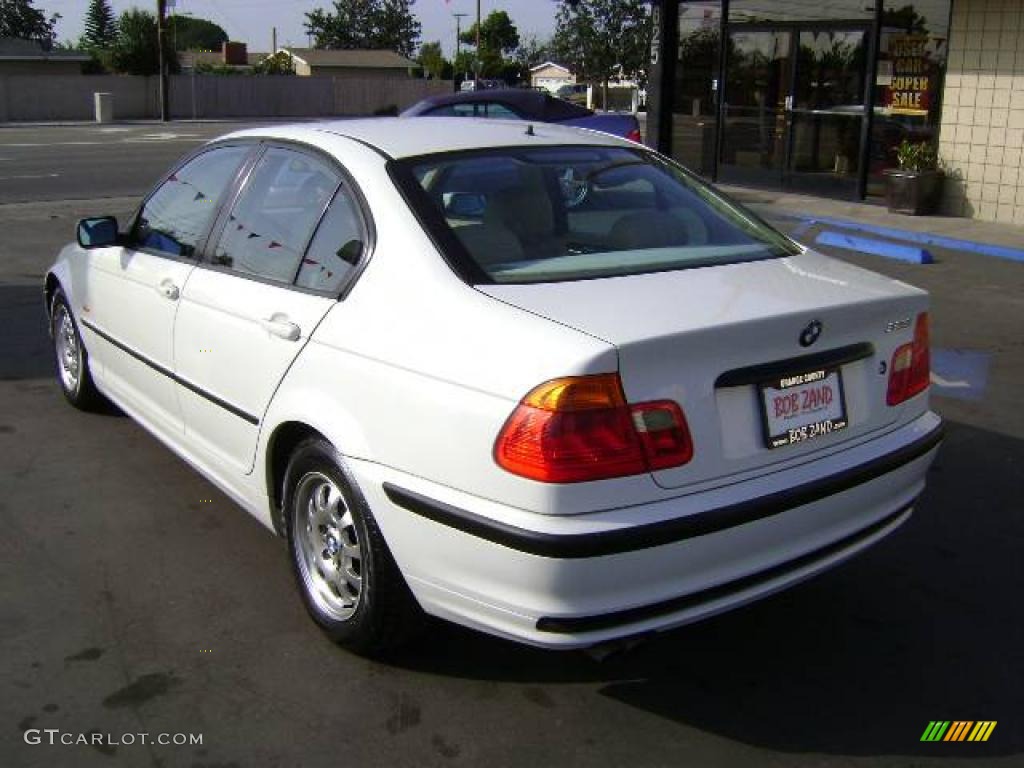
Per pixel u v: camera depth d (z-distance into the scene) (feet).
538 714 10.26
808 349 9.87
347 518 10.76
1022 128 38.88
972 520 14.75
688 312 9.46
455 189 11.20
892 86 43.98
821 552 10.06
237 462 12.46
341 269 11.07
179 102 150.51
